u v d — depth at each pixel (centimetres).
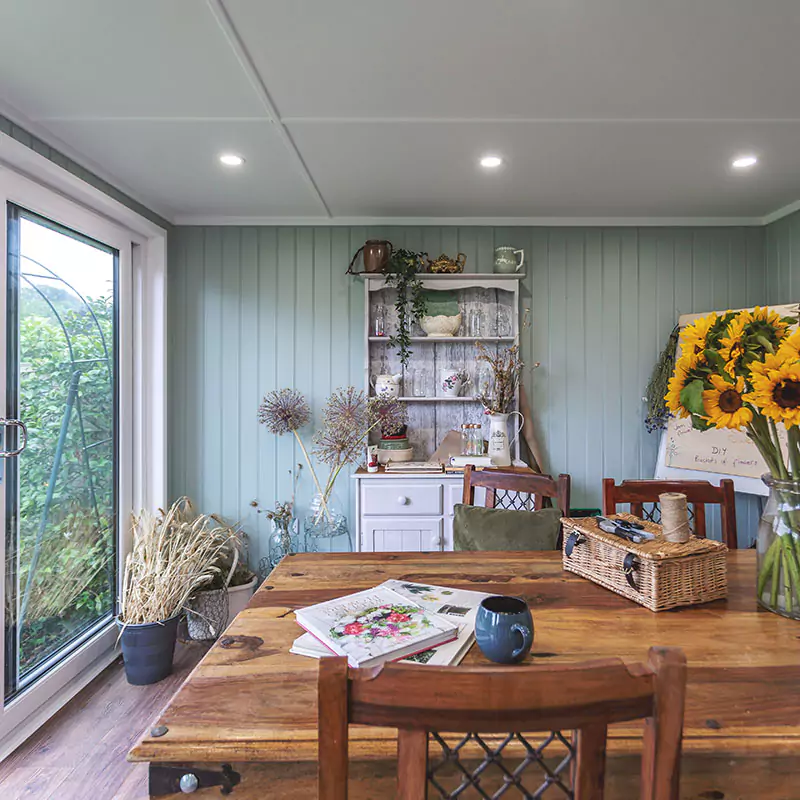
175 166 254
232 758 78
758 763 82
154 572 255
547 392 336
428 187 282
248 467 332
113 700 232
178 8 148
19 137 211
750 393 114
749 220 332
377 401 320
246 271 332
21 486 216
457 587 143
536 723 61
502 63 174
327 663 61
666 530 136
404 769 62
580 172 262
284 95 193
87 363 261
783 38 161
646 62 173
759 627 119
